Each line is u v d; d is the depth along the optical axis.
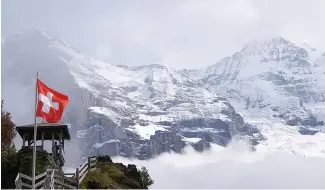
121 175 67.94
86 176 63.22
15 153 66.19
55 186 52.81
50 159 64.25
